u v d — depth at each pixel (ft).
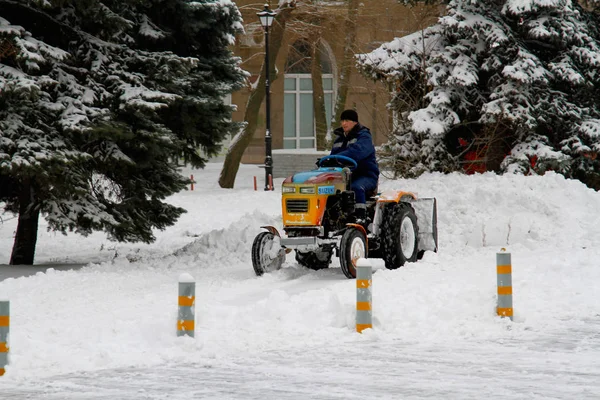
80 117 177.17
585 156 255.50
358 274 100.32
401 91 264.31
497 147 258.37
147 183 202.08
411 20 374.84
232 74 221.87
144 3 196.44
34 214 201.26
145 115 188.96
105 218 188.96
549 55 262.06
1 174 190.08
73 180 177.78
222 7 214.48
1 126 171.42
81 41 190.29
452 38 257.75
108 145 187.42
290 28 466.29
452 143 260.21
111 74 188.65
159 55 191.52
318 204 135.85
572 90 259.19
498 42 244.63
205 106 204.13
